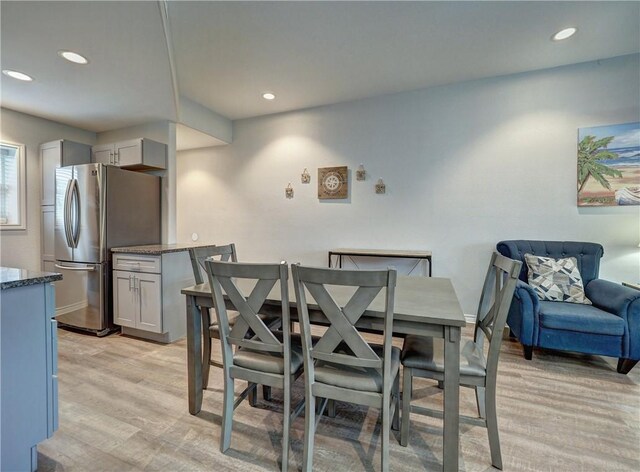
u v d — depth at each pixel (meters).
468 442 1.61
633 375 2.30
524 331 2.50
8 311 1.28
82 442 1.60
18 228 3.43
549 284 2.75
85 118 3.59
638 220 2.89
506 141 3.28
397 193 3.73
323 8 2.19
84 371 2.36
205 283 2.04
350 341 1.33
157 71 2.52
